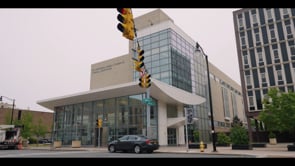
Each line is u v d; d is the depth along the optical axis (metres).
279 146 25.83
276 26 38.25
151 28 38.75
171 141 32.38
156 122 30.03
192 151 18.78
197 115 39.31
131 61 42.62
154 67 36.25
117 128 31.38
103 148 27.48
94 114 34.72
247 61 39.69
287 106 21.66
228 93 63.69
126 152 18.75
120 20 7.84
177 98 31.06
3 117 57.66
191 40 42.44
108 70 46.47
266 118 23.11
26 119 45.25
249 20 40.88
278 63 36.91
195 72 41.75
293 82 35.25
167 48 35.78
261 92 37.44
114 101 33.03
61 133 38.12
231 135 21.27
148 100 19.47
